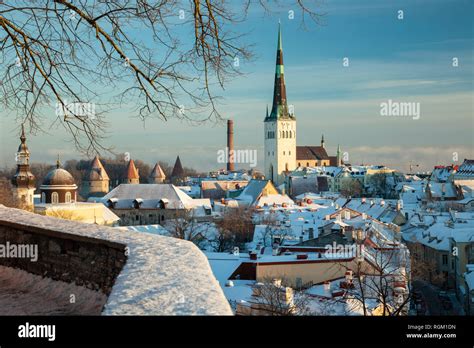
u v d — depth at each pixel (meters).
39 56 16.22
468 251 72.81
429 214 102.19
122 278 10.03
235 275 42.56
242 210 97.31
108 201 117.00
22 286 16.52
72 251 15.46
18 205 90.19
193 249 12.24
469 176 155.88
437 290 72.75
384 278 36.41
